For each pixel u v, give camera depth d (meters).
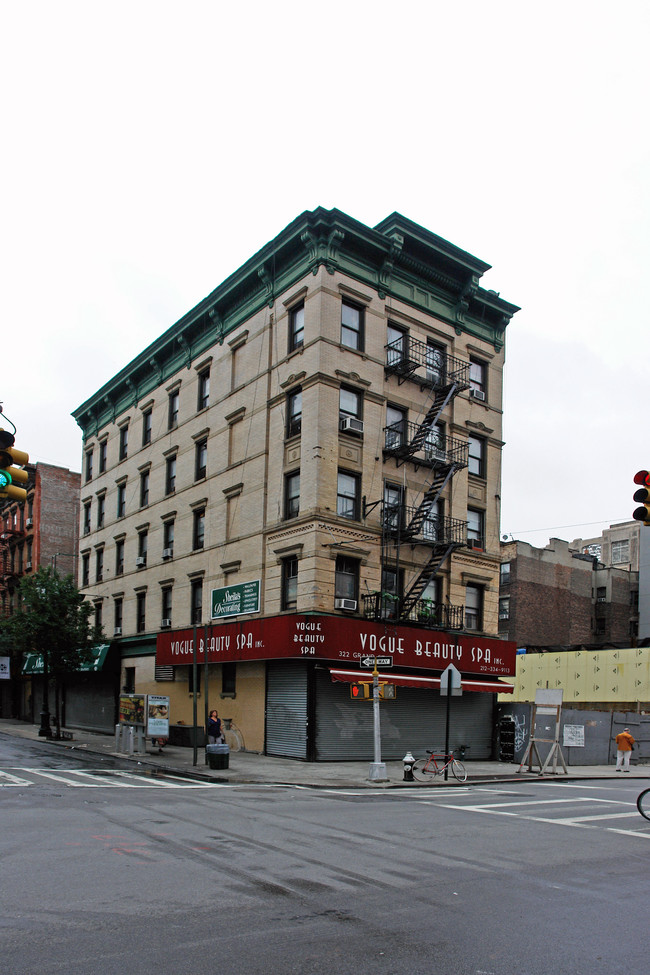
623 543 75.38
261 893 7.72
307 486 26.64
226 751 21.75
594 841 11.38
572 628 61.69
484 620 31.70
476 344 33.25
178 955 5.90
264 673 27.45
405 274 30.53
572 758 29.38
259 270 30.30
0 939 6.19
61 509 52.41
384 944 6.34
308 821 12.37
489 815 13.83
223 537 31.22
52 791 15.95
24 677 50.19
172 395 37.06
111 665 39.03
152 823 11.70
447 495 30.84
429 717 29.03
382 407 28.75
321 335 27.14
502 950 6.29
